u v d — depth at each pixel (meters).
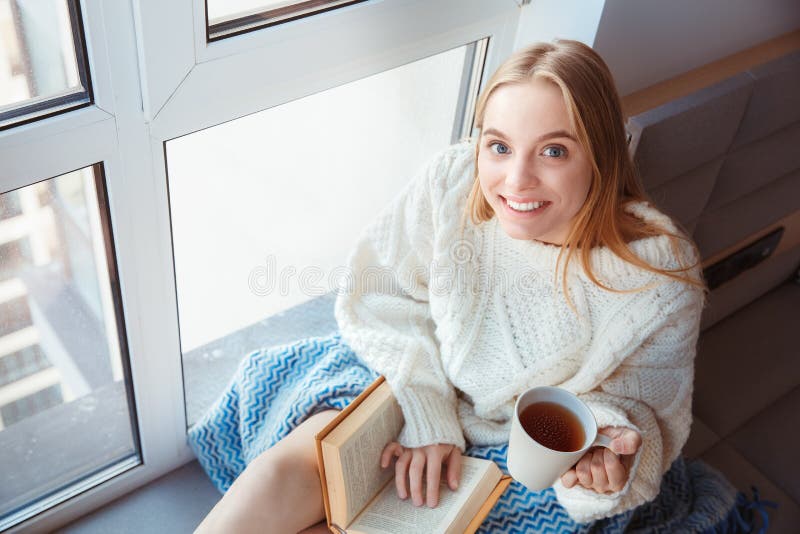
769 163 1.61
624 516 1.28
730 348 1.84
